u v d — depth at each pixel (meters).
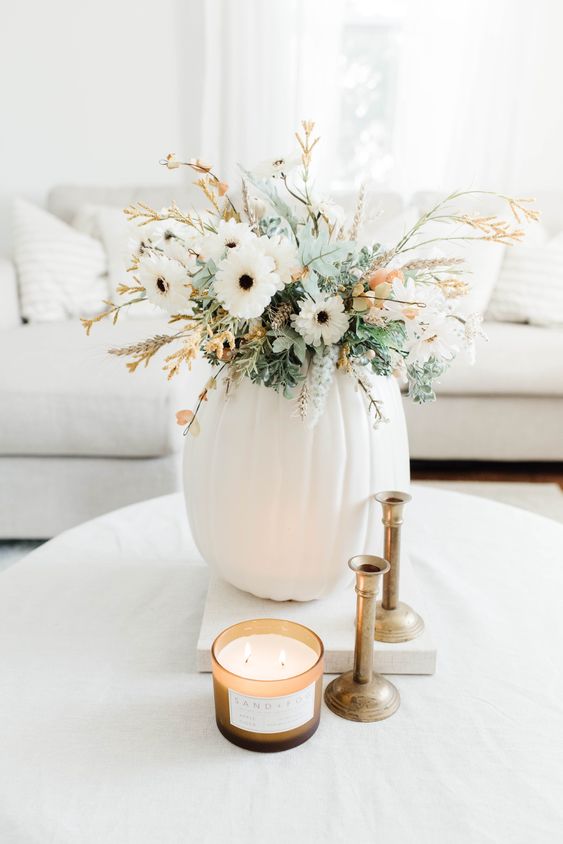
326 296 0.71
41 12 2.95
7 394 1.63
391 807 0.56
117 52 3.02
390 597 0.76
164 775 0.60
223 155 3.16
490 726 0.65
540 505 2.15
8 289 2.34
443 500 1.17
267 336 0.73
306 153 0.79
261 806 0.56
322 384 0.72
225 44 3.06
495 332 2.24
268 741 0.61
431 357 0.77
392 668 0.73
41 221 2.47
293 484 0.74
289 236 0.77
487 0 3.09
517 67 3.16
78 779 0.59
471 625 0.81
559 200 2.62
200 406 0.82
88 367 1.70
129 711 0.68
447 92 3.21
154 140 3.12
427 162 3.29
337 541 0.77
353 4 3.20
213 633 0.76
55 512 1.73
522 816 0.55
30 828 0.54
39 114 3.05
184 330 0.74
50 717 0.67
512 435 2.29
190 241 0.76
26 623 0.82
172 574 0.94
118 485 1.71
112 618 0.84
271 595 0.81
